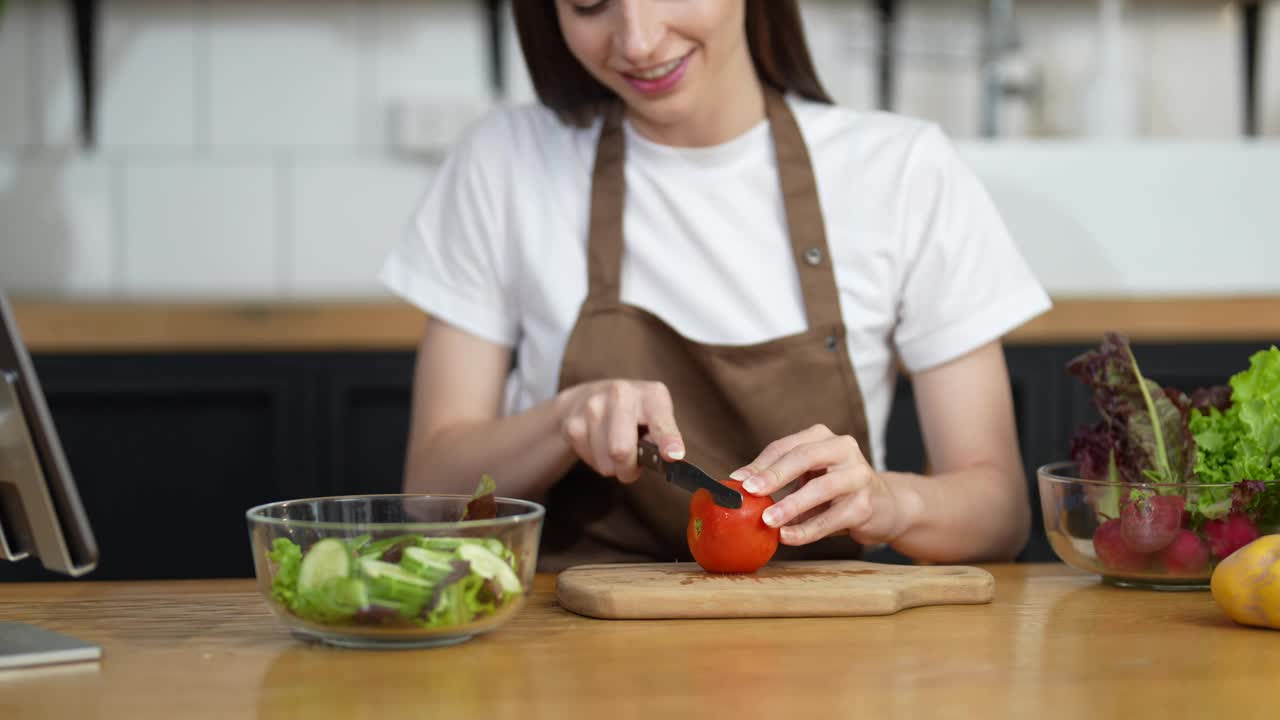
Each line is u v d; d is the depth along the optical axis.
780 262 1.42
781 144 1.42
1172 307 2.26
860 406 1.39
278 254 3.35
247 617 0.92
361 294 3.35
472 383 1.45
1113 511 1.02
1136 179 2.89
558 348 1.43
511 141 1.49
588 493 1.41
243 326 2.24
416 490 1.39
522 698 0.71
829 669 0.77
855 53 3.43
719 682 0.75
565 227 1.44
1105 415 1.06
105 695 0.72
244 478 2.27
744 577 0.99
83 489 2.24
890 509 1.18
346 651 0.82
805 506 1.04
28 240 3.31
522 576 0.83
